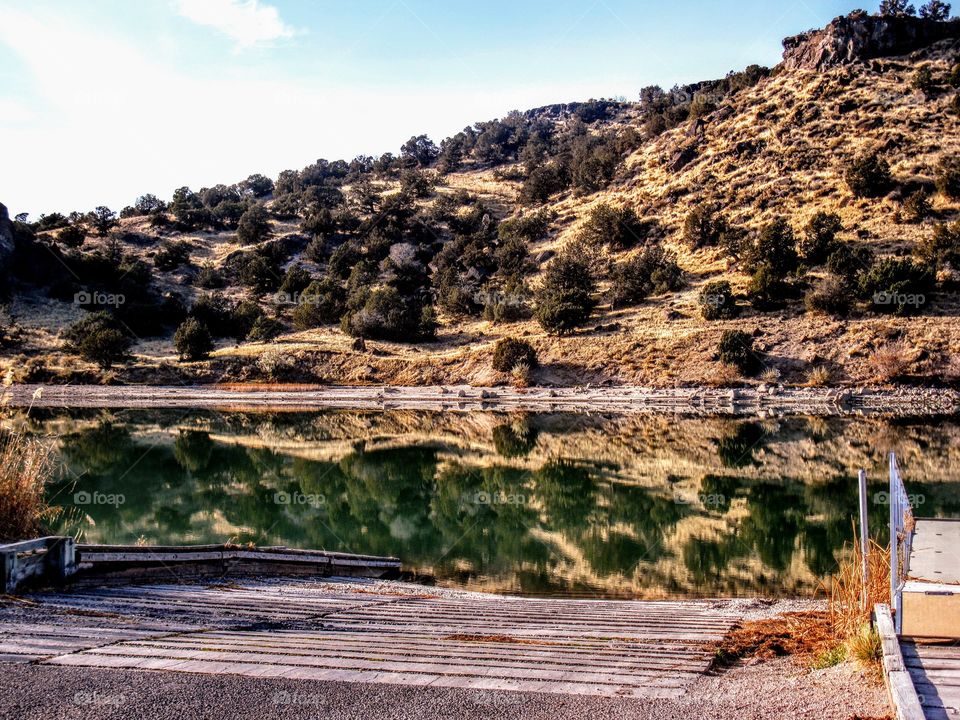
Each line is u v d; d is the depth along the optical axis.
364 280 86.19
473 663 6.55
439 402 53.72
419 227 108.06
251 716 5.04
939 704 4.77
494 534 18.97
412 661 6.55
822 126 90.69
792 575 14.68
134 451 33.00
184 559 12.17
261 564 13.34
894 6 111.88
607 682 5.99
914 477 24.75
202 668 6.09
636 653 7.22
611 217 85.38
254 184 154.88
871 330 52.62
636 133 123.31
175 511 21.52
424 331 71.00
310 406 53.06
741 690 5.79
